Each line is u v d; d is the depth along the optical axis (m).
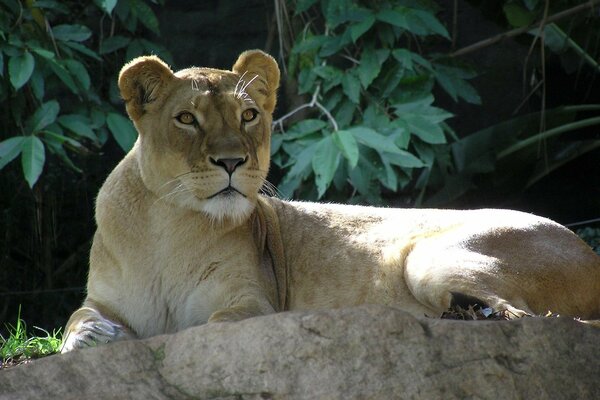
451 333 6.73
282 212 10.48
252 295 9.36
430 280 9.41
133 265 9.48
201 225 9.45
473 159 16.72
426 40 17.67
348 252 10.13
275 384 6.52
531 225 9.82
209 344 6.70
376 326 6.64
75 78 15.52
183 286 9.52
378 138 14.45
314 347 6.57
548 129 17.00
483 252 9.51
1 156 13.68
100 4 15.77
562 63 17.31
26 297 17.34
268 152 9.82
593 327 7.07
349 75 15.46
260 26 18.89
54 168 17.75
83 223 18.00
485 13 17.89
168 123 9.27
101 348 6.69
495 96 18.89
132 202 9.53
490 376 6.64
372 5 15.61
